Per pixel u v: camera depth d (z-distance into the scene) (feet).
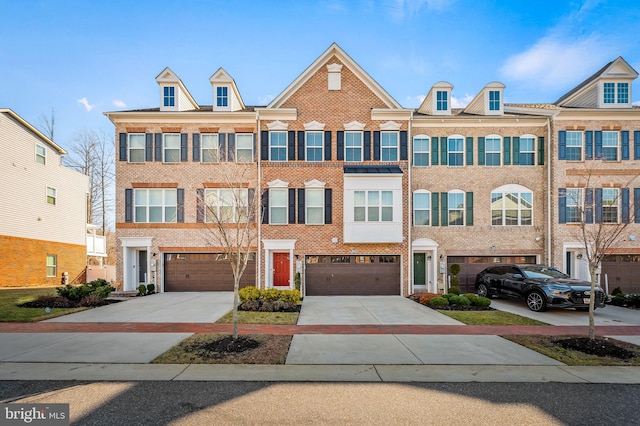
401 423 15.30
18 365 22.16
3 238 65.98
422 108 68.90
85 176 91.40
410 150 59.16
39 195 75.20
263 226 57.77
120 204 58.95
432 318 37.93
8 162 67.15
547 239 58.49
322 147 59.11
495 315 39.42
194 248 58.39
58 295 47.78
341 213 57.98
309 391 18.54
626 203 57.62
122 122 59.36
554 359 23.93
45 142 77.41
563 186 58.23
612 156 58.65
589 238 49.14
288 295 44.75
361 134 59.31
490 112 61.46
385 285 57.57
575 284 41.37
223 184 58.80
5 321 35.35
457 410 16.51
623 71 59.88
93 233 104.47
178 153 59.62
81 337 29.07
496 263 59.62
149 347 26.11
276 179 58.18
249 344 26.68
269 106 58.85
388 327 33.53
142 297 52.75
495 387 19.21
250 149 59.57
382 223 56.29
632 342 28.37
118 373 20.85
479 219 59.77
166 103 60.85
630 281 58.03
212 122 59.57
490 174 60.13
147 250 59.88
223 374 20.80
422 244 58.85
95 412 16.10
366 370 21.65
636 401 17.58
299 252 57.52
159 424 15.07
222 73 61.36
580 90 62.49
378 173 55.93
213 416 15.81
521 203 59.98
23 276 70.69
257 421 15.39
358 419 15.61
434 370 21.72
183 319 36.68
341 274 57.62
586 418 15.83
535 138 60.18
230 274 59.06
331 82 59.41
